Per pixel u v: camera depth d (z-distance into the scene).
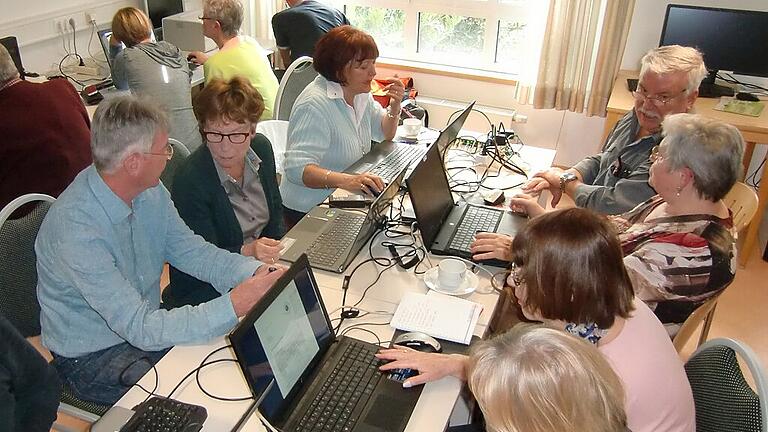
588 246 1.23
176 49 3.50
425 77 4.53
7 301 1.74
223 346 1.57
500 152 2.84
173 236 1.90
